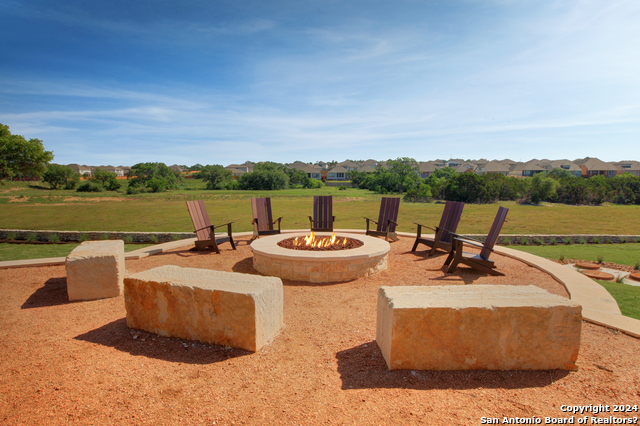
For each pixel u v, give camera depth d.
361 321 3.73
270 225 8.73
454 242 6.10
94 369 2.63
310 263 5.37
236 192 47.56
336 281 5.42
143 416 2.08
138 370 2.62
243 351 2.95
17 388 2.37
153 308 3.24
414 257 7.01
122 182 65.94
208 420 2.04
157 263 6.49
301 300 4.50
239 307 2.91
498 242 9.77
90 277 4.38
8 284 5.09
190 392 2.34
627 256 7.85
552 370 2.63
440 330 2.58
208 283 3.17
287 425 1.99
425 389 2.37
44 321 3.67
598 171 68.94
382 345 2.89
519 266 6.23
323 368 2.68
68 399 2.24
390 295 2.87
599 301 4.17
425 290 3.05
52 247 9.84
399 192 48.44
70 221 16.70
